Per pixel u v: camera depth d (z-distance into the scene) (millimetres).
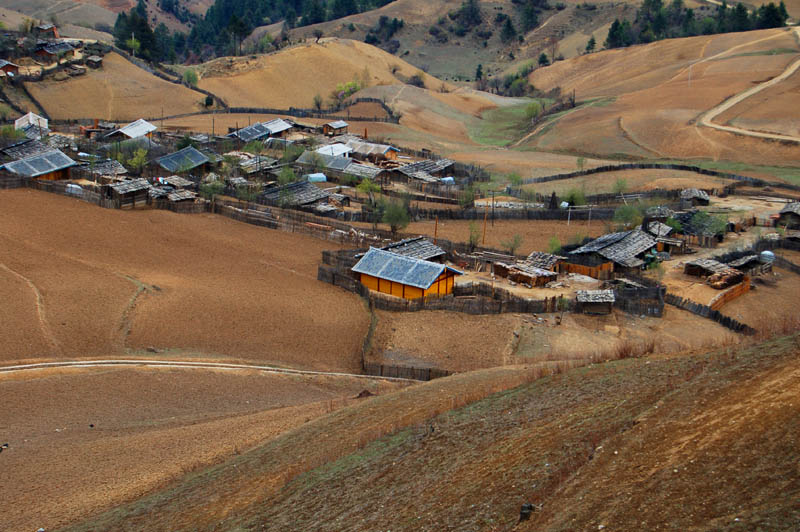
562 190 149875
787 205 124688
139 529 32781
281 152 169125
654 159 183250
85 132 176750
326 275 85938
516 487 27719
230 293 78562
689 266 96125
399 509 28828
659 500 23688
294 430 44062
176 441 44938
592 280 92812
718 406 29953
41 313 66250
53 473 40656
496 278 92312
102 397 52844
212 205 114250
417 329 73500
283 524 30094
